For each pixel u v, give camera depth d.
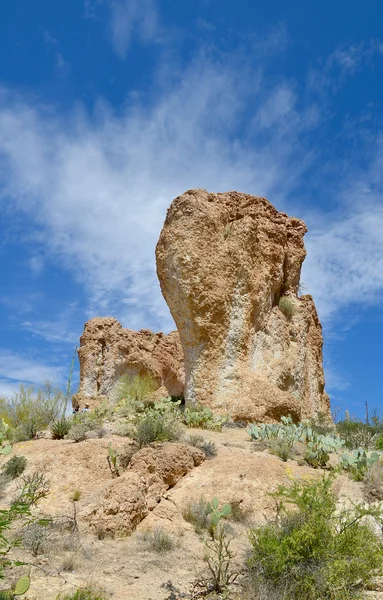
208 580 6.88
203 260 19.77
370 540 6.85
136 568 7.39
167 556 8.05
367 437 17.02
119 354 32.69
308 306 25.59
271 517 10.02
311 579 6.25
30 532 7.95
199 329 19.34
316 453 12.44
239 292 20.75
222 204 22.14
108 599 6.08
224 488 10.65
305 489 7.63
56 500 9.73
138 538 8.84
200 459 11.85
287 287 24.61
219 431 16.28
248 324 20.59
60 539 8.02
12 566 6.64
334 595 6.19
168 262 20.05
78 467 10.78
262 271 22.02
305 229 26.67
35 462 10.94
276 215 24.36
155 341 35.94
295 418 19.17
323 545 6.59
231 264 20.66
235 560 7.88
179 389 37.19
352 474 11.78
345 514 7.57
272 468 11.33
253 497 10.47
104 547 8.29
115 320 34.81
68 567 7.03
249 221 21.59
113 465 11.02
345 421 23.00
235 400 18.78
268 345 21.50
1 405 15.38
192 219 20.16
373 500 10.44
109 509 9.19
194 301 19.31
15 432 13.66
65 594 5.97
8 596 5.61
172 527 9.30
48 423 14.87
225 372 19.41
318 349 26.81
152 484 10.59
